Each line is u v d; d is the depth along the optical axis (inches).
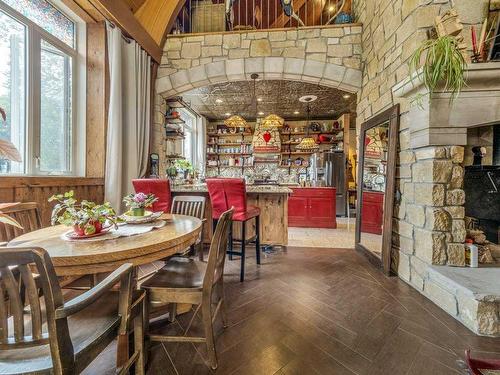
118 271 42.1
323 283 99.2
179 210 100.4
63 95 111.9
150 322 72.8
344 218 270.2
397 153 105.7
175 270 67.4
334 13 176.7
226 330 68.8
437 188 83.9
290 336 66.2
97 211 58.6
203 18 174.6
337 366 55.8
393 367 55.6
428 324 71.7
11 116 88.2
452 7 87.4
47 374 33.6
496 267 82.6
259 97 235.1
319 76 153.2
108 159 119.5
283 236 146.2
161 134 167.9
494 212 86.4
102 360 58.2
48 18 102.7
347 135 284.0
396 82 106.0
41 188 89.6
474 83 78.9
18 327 33.9
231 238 125.9
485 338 65.6
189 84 162.4
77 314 45.5
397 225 106.1
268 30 155.5
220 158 324.5
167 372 54.2
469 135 91.5
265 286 96.5
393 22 108.6
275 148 296.2
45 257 30.2
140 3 142.6
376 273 109.7
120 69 122.0
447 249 83.7
